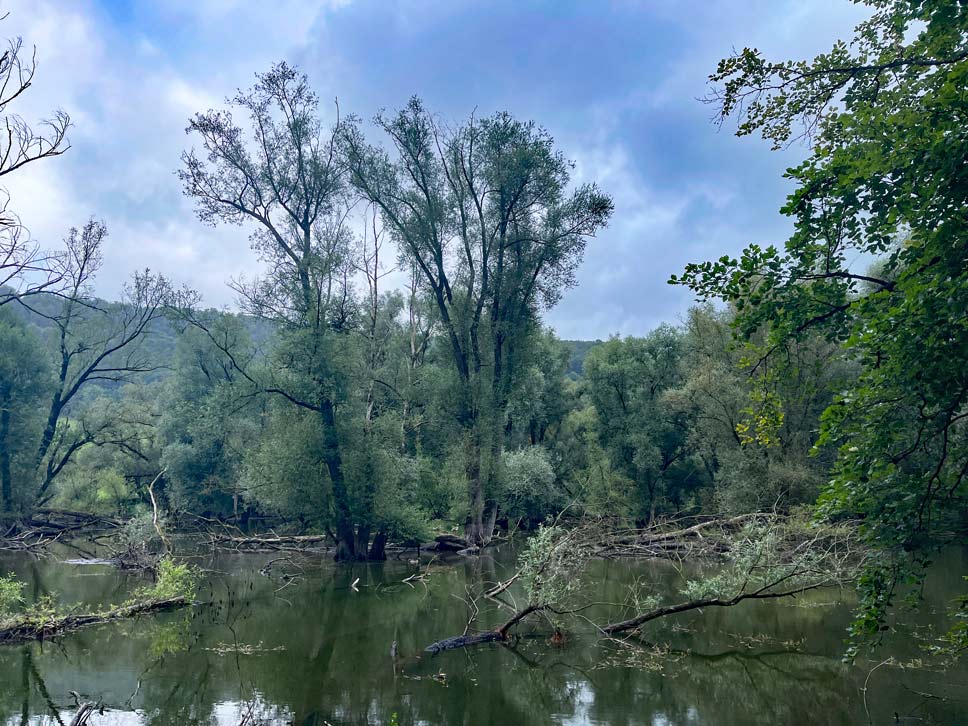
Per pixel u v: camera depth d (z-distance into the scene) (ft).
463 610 62.39
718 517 106.52
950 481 24.30
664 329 144.15
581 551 54.34
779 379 30.12
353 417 94.48
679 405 124.06
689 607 50.08
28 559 94.27
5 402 114.32
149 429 146.00
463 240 114.42
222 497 141.90
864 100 28.07
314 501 92.22
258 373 91.50
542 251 114.62
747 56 29.04
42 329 123.75
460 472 111.24
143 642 49.88
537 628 53.47
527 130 110.83
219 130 89.15
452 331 112.47
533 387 149.18
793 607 59.57
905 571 24.57
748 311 28.37
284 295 89.92
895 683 38.73
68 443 129.59
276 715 35.17
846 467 24.89
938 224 23.71
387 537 105.60
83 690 39.01
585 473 149.07
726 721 33.99
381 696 38.14
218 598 67.97
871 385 24.79
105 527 123.85
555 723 34.12
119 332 125.49
